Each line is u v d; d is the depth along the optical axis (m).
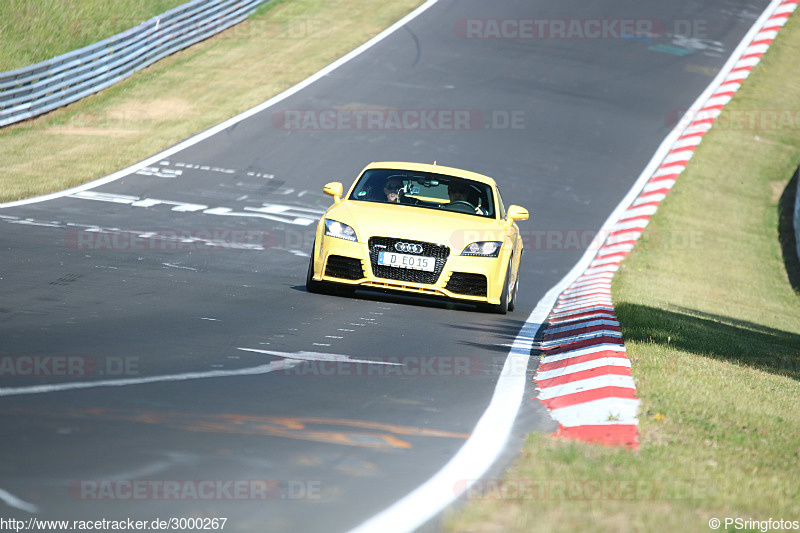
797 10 143.50
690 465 16.30
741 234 77.81
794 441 19.97
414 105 95.56
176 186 66.94
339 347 25.92
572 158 86.81
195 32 113.00
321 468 14.67
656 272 60.94
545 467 15.09
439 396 20.97
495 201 40.00
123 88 96.56
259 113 89.81
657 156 91.56
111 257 40.69
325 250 36.06
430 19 127.69
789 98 113.19
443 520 12.52
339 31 120.56
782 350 38.62
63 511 11.85
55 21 109.25
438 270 35.59
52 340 22.59
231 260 45.88
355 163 77.44
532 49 118.56
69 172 67.81
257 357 23.19
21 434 14.87
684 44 127.44
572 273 57.72
